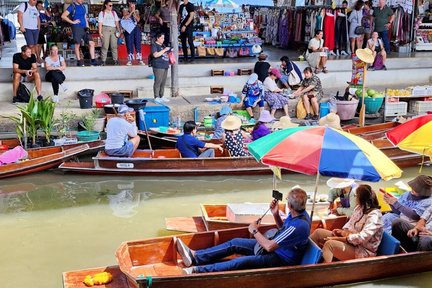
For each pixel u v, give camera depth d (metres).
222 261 10.15
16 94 20.83
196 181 15.73
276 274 9.30
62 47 26.14
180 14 27.25
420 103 21.30
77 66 23.50
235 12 29.78
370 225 9.93
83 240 11.79
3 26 34.12
